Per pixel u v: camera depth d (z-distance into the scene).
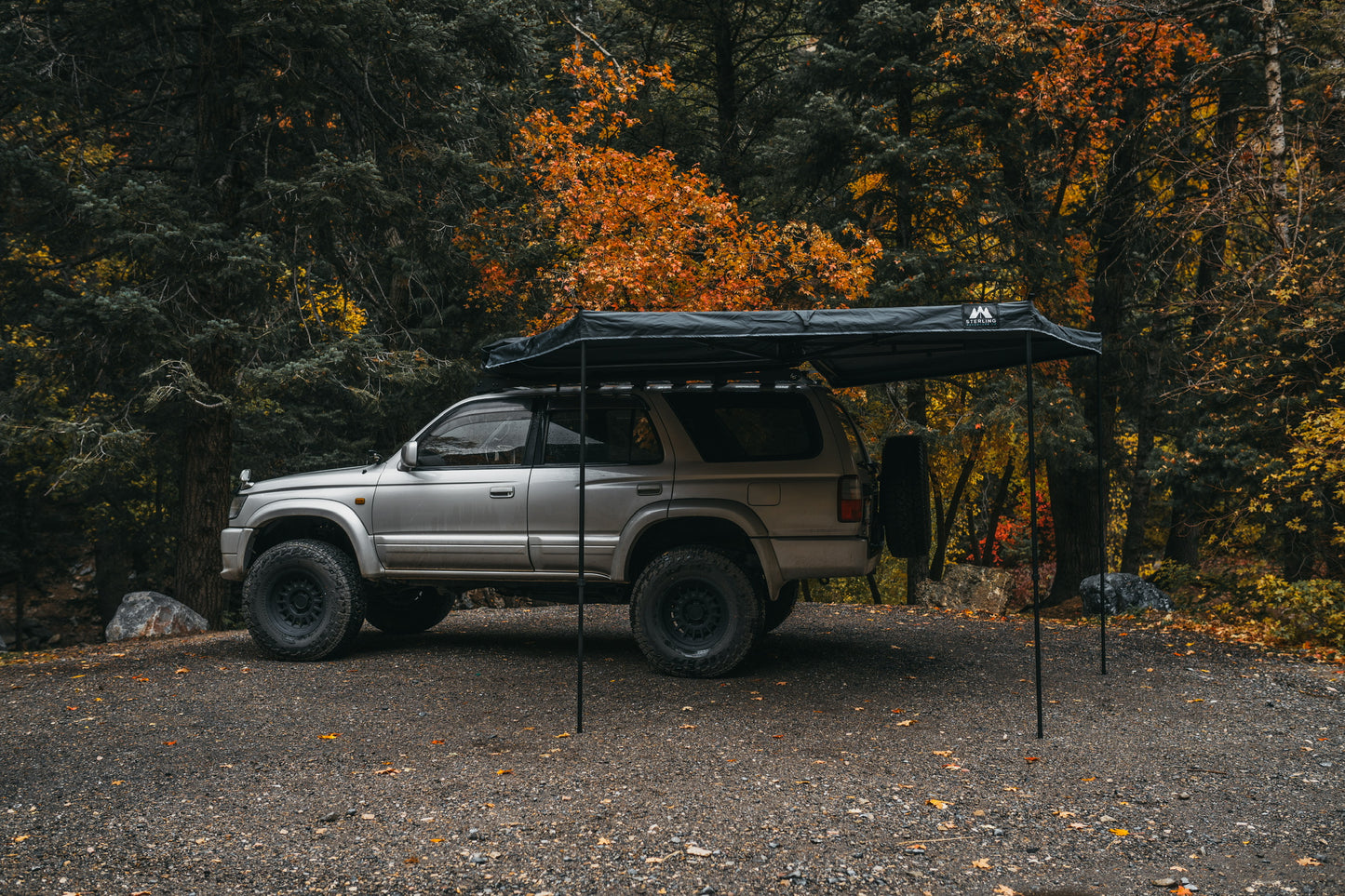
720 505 7.19
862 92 16.11
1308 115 13.31
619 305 13.33
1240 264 13.63
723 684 7.07
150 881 3.83
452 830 4.35
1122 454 19.97
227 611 18.14
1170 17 13.51
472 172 13.21
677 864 3.98
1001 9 14.10
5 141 11.79
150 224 11.21
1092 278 16.97
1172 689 7.20
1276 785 5.01
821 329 5.89
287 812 4.58
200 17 12.65
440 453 7.99
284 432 17.22
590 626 9.87
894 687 7.04
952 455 20.22
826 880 3.84
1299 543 12.29
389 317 14.16
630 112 19.86
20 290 13.11
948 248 16.80
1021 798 4.78
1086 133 14.99
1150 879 3.88
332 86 13.63
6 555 20.16
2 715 6.44
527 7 15.79
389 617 9.23
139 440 11.33
